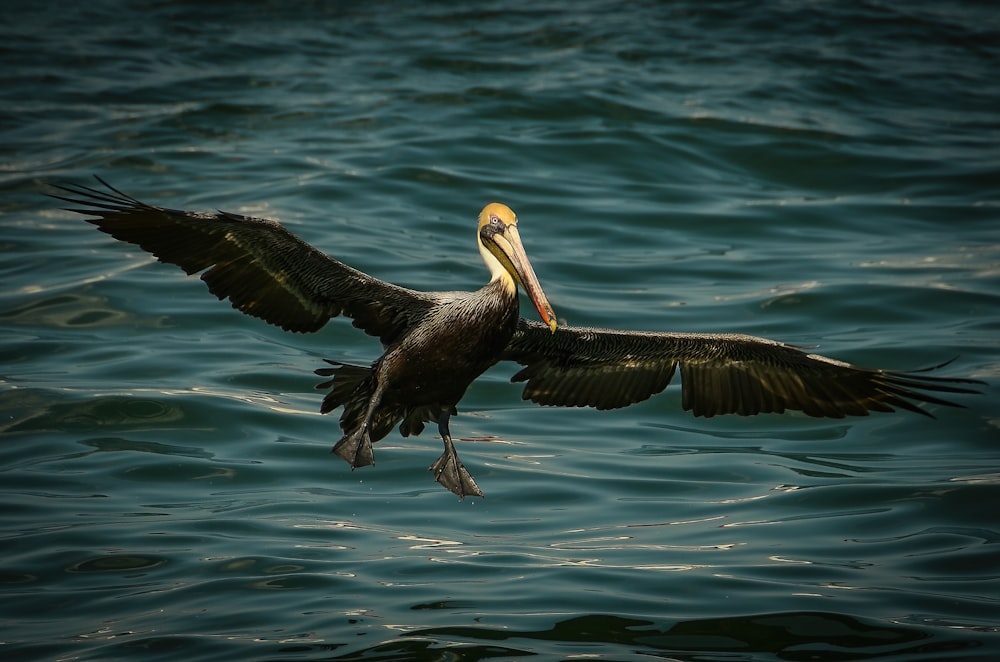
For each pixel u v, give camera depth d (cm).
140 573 1038
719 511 1192
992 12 3316
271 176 2006
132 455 1270
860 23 3144
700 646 927
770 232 1936
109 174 2019
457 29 3003
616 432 1408
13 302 1603
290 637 926
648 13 3161
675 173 2142
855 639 936
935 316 1652
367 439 977
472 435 1380
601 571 1053
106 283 1666
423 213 1905
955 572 1056
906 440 1377
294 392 1430
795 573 1053
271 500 1193
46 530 1109
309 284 1009
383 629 941
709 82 2595
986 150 2295
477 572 1051
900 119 2464
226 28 2995
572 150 2183
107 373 1438
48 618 965
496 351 1038
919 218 2011
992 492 1215
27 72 2580
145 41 2864
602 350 1081
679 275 1761
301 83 2538
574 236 1877
